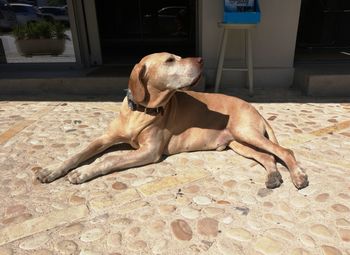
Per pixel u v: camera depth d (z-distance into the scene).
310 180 1.15
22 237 0.90
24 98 2.18
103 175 1.19
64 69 2.55
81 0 2.48
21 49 2.59
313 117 1.77
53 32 2.52
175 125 1.30
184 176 1.19
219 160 1.30
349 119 1.73
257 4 1.98
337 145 1.43
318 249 0.85
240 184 1.14
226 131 1.36
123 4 3.69
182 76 1.15
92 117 1.80
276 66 2.32
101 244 0.87
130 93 1.23
